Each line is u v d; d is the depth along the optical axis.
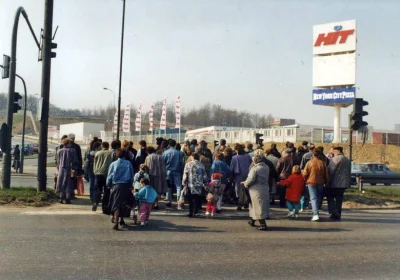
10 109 14.57
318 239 9.48
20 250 7.77
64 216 11.35
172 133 68.00
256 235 9.78
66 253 7.66
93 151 13.52
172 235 9.50
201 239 9.16
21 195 13.18
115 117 66.12
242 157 13.36
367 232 10.41
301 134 43.59
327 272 6.87
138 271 6.69
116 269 6.77
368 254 8.14
